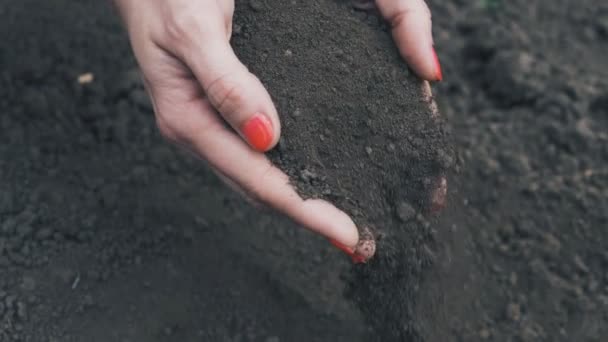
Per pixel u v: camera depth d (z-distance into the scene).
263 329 0.48
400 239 0.44
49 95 0.56
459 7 0.68
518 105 0.61
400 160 0.43
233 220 0.52
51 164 0.52
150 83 0.42
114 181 0.52
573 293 0.51
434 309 0.47
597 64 0.64
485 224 0.54
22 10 0.60
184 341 0.47
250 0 0.44
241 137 0.41
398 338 0.45
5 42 0.58
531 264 0.52
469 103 0.62
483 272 0.51
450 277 0.48
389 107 0.43
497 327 0.50
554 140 0.58
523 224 0.54
